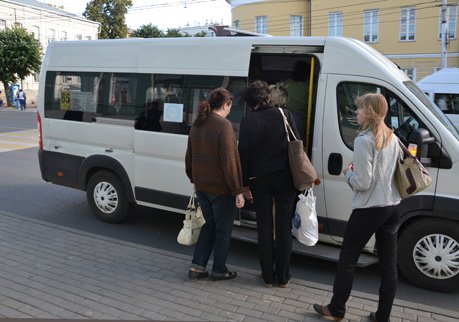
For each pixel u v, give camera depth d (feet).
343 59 14.71
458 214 13.34
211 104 13.57
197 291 13.56
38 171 33.47
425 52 96.32
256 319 11.98
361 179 10.79
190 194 17.80
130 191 19.67
